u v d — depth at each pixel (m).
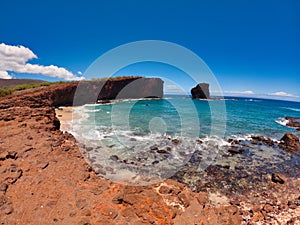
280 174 10.13
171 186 6.52
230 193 8.46
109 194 5.84
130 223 4.80
